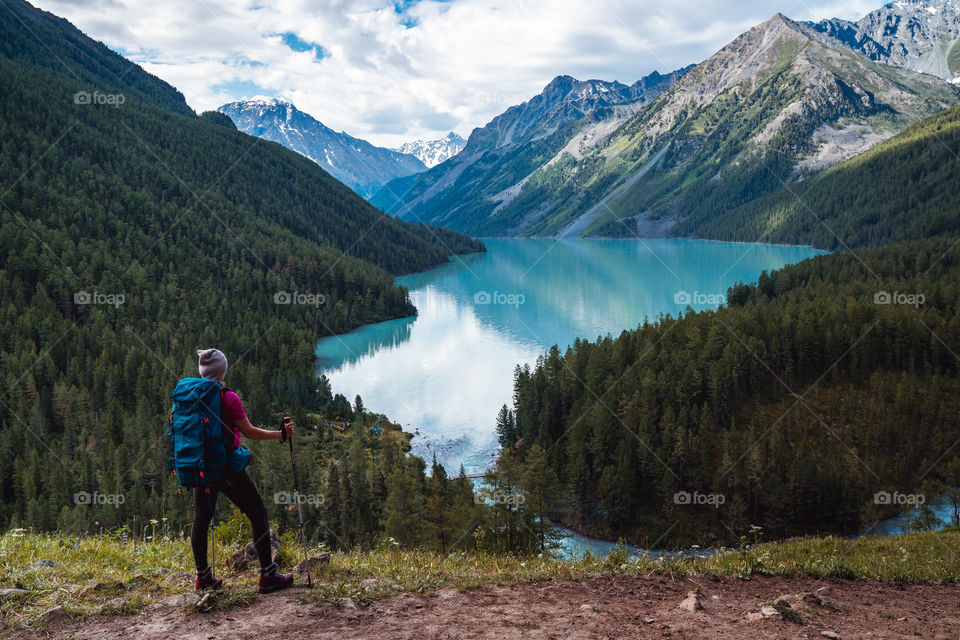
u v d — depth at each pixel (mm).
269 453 82500
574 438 89562
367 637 6648
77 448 96312
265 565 7895
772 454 88938
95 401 117812
